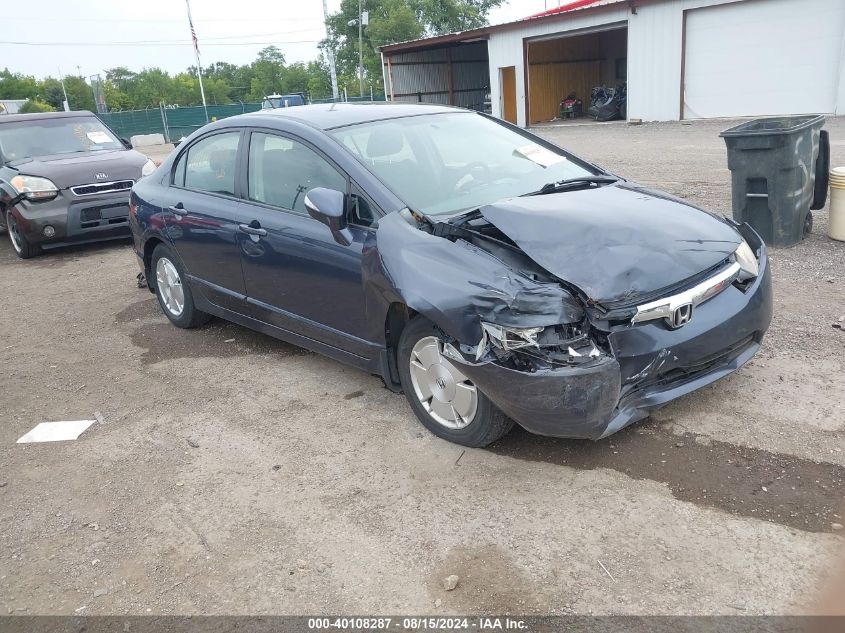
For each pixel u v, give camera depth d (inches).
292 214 171.3
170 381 193.6
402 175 160.1
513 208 141.8
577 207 144.9
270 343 215.6
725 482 124.7
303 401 173.9
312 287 165.8
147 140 1672.0
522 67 1027.9
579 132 862.5
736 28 787.4
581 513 120.8
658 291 127.5
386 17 2338.8
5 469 154.4
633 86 895.1
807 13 734.5
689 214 151.0
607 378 118.4
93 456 156.6
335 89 1689.2
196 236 202.4
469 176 167.9
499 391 123.4
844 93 729.0
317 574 113.0
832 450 130.6
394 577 110.7
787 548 108.0
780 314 197.3
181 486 141.5
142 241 232.1
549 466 135.0
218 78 4131.4
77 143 398.0
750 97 799.1
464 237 138.9
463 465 138.3
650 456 134.7
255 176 185.5
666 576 105.0
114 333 237.9
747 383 158.4
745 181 260.7
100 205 352.8
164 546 123.3
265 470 144.3
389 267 140.5
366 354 158.4
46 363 215.6
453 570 111.0
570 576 107.0
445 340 134.6
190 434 162.4
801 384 155.8
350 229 154.3
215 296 206.2
